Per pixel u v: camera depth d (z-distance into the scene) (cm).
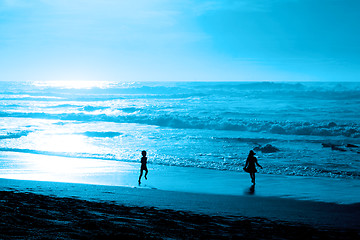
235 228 632
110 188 1113
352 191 1159
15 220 527
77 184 1166
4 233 442
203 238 526
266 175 1478
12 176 1355
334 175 1480
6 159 1792
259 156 1959
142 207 806
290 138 2750
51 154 1966
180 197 1010
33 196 848
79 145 2320
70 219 581
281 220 746
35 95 7762
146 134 2895
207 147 2275
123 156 1922
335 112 4516
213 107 5288
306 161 1805
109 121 3853
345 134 2881
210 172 1536
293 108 5112
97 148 2206
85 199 892
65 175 1405
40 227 496
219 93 8294
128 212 717
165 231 551
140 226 572
